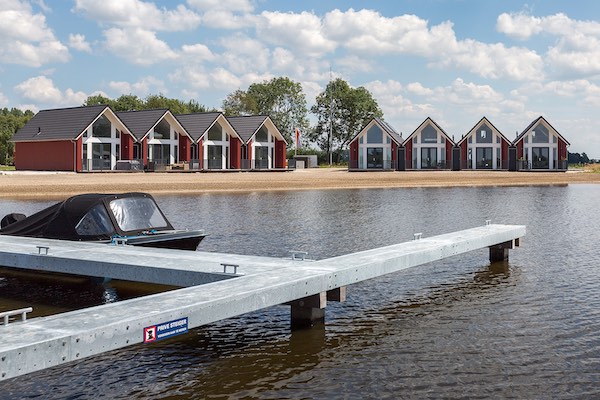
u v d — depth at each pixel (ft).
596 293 33.78
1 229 45.01
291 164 234.58
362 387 20.95
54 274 38.99
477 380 21.47
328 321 28.81
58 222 41.83
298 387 21.02
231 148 203.00
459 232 43.04
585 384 21.06
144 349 24.85
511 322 28.43
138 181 132.16
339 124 336.49
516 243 45.14
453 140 217.77
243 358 23.89
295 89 352.28
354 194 116.06
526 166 210.59
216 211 80.33
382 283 36.73
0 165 295.48
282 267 30.17
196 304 22.63
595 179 166.50
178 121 188.14
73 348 19.12
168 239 40.68
